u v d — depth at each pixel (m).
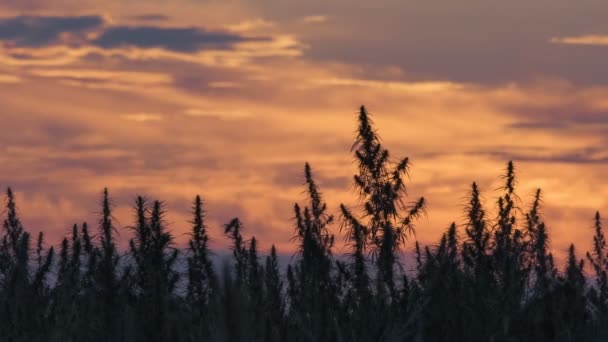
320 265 11.16
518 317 10.74
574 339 10.91
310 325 7.58
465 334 10.22
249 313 3.33
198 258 13.05
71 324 10.33
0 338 11.54
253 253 13.41
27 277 12.54
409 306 10.19
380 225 15.32
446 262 11.45
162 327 6.16
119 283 9.30
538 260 14.86
